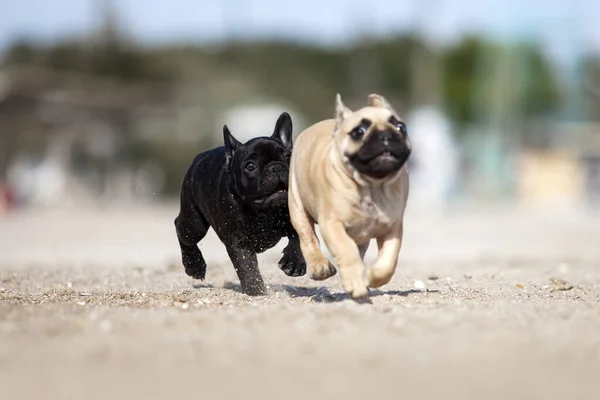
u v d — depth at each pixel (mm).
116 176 65812
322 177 9664
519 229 32938
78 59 81250
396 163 9180
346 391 6211
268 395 6156
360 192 9516
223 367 6867
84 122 64688
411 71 93188
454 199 55781
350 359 7062
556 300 10750
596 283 13359
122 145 66125
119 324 8477
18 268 17547
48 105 63062
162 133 68250
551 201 62281
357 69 94062
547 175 63781
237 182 10984
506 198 62188
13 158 63062
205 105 71188
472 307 9484
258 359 7090
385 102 9766
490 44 67625
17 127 63406
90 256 21641
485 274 15031
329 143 9867
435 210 48719
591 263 18125
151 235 29594
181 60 82250
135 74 78750
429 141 50281
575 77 71812
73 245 25750
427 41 82250
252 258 11531
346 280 9578
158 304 10289
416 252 22484
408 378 6531
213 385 6414
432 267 17016
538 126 71562
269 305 9938
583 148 72188
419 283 12953
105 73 79625
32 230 33594
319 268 10156
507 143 65250
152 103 70438
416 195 50188
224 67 87750
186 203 12281
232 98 73312
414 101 84062
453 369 6773
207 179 11695
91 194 64500
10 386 6488
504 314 9000
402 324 8352
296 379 6531
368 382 6438
